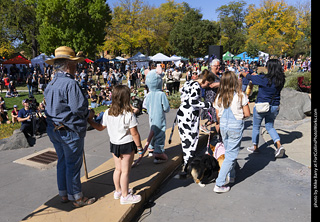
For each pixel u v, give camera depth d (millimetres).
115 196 3359
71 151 3006
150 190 3732
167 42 58219
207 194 3779
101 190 3643
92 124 3271
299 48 54250
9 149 6430
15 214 3518
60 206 3230
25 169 5145
